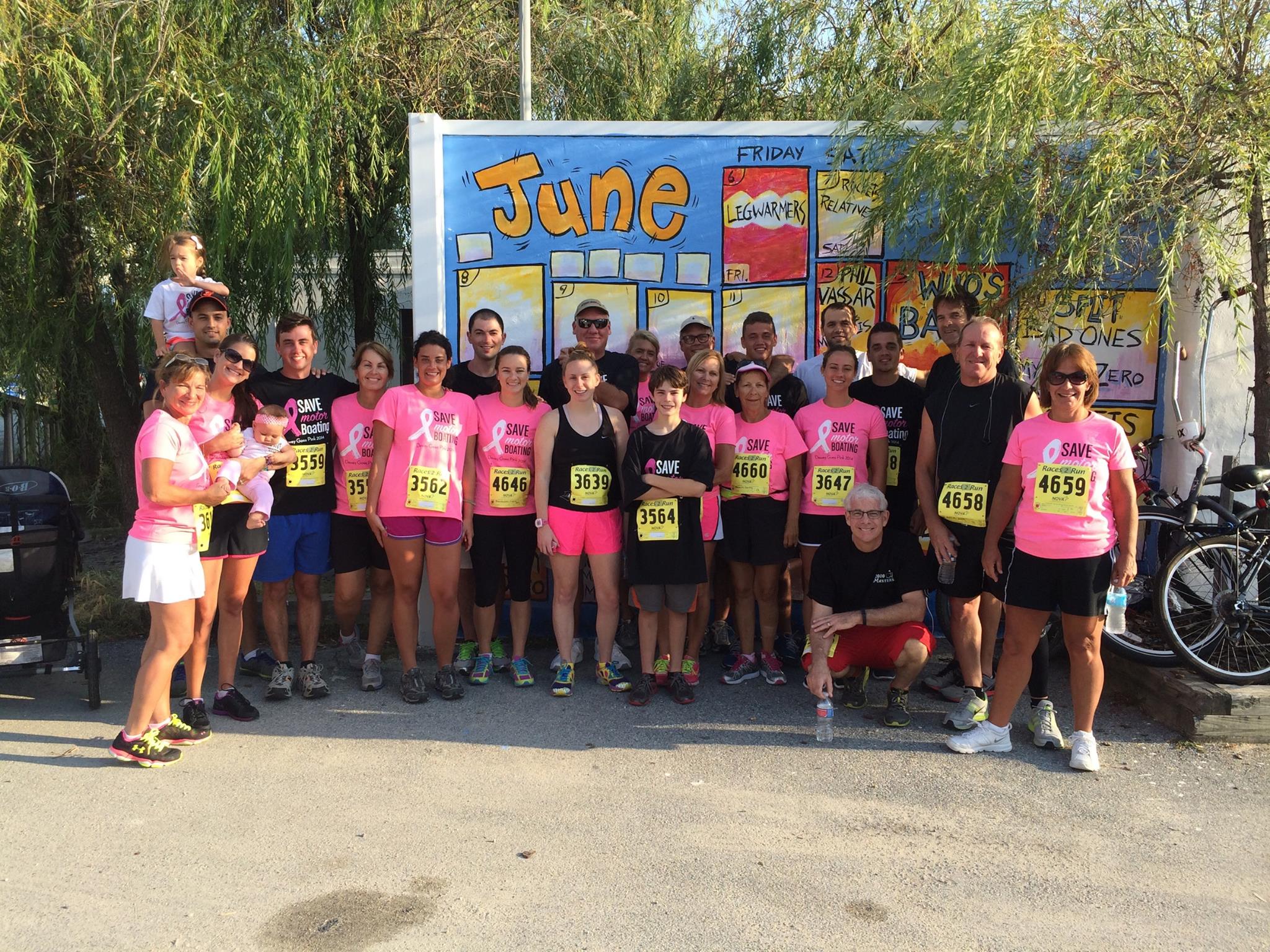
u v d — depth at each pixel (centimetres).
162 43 622
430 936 313
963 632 495
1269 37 520
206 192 675
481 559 554
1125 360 634
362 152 783
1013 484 458
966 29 745
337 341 837
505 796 416
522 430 548
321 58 697
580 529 536
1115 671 548
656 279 641
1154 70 530
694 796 418
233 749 464
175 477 433
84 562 801
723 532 556
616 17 862
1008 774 444
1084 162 548
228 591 498
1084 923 323
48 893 336
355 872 352
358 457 542
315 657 581
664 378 510
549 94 859
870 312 646
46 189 643
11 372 709
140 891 338
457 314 633
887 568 491
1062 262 575
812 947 309
